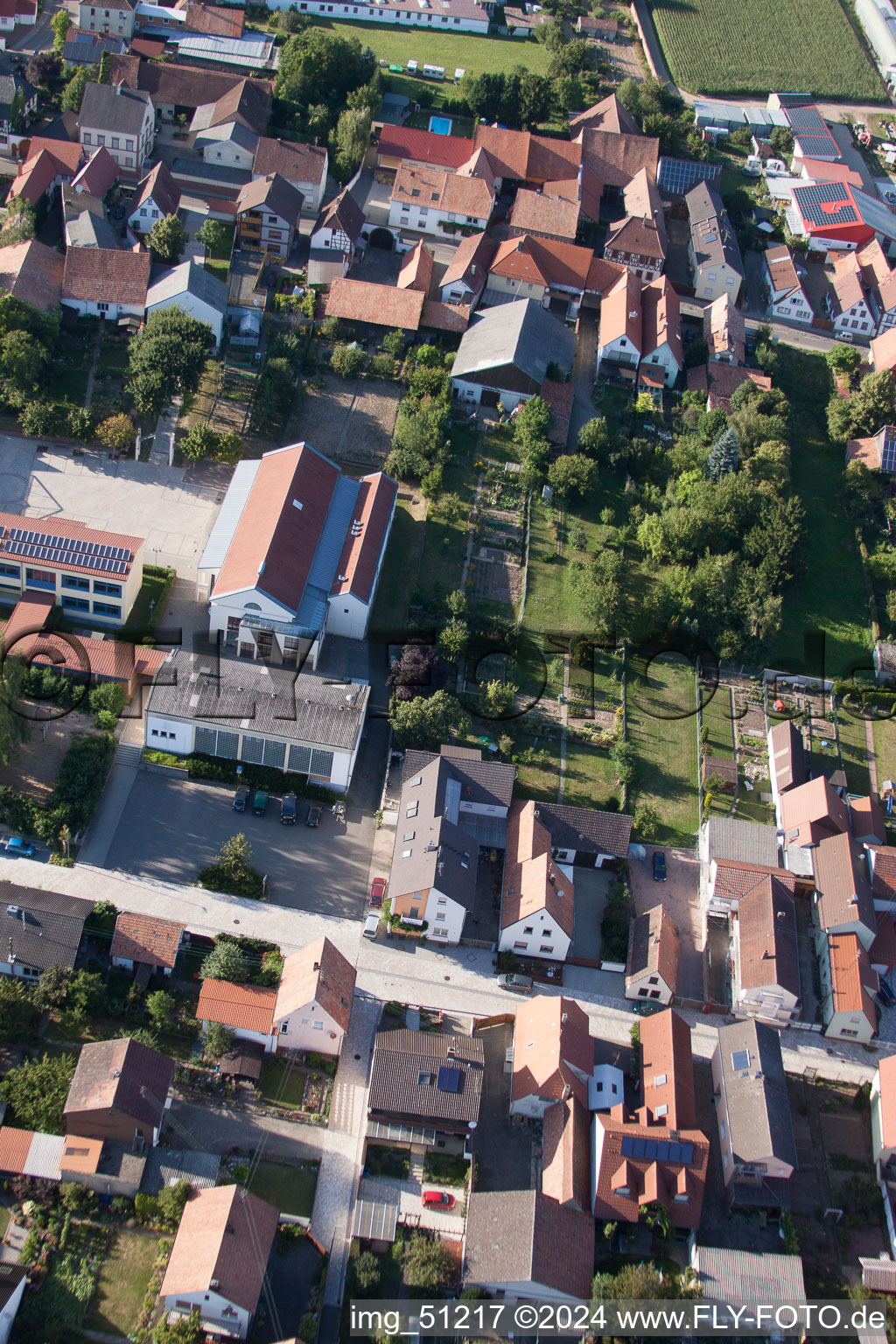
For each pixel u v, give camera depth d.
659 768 137.62
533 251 195.12
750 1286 95.00
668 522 158.12
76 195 181.00
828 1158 107.19
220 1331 86.75
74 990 102.88
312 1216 96.31
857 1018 114.25
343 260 189.88
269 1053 105.38
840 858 125.88
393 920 115.94
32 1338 86.81
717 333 194.25
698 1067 112.06
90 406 155.75
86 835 117.94
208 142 199.25
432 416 162.50
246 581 129.50
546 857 118.50
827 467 183.12
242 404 162.62
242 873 116.75
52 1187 93.19
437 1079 101.88
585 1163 101.25
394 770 129.75
